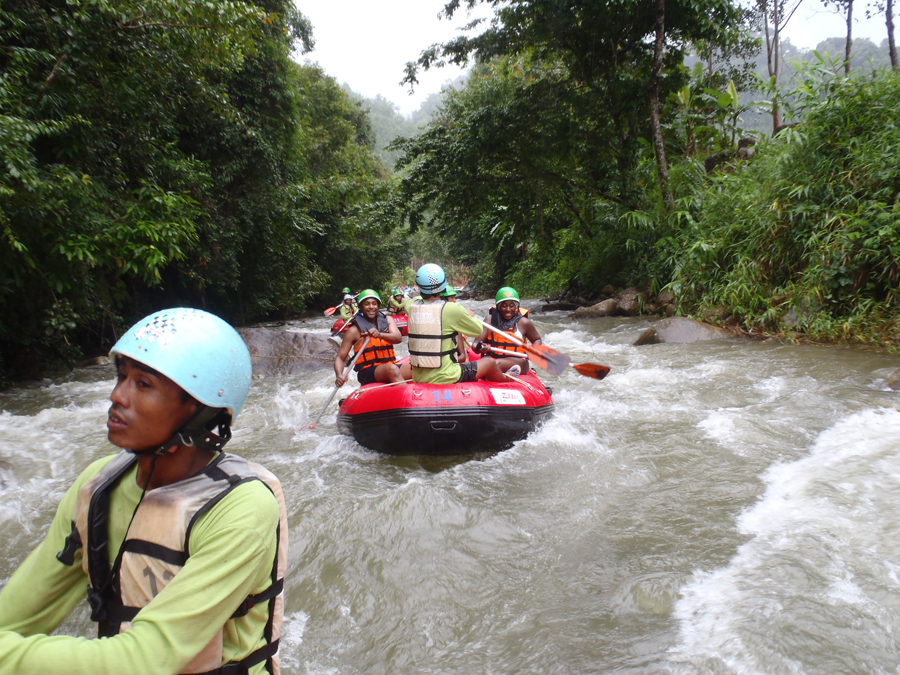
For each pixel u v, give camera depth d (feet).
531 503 12.21
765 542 9.90
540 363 16.14
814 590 8.43
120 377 3.73
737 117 50.98
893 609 7.95
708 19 46.85
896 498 11.04
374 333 17.89
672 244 42.55
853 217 29.01
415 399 15.16
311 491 13.17
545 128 53.21
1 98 21.79
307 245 79.41
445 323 15.88
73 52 25.00
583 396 21.02
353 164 99.30
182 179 34.99
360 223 66.74
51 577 3.76
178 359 3.59
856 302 29.01
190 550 3.49
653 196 49.21
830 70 33.35
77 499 3.83
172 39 28.50
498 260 101.35
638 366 26.09
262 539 3.57
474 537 10.84
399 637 8.23
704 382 21.93
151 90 31.45
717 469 13.38
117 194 28.48
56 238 24.72
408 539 10.76
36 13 24.93
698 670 7.04
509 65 61.05
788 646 7.30
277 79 52.39
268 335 31.63
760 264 33.47
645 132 54.49
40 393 25.62
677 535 10.44
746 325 32.04
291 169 58.70
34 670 2.99
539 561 9.99
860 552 9.33
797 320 29.81
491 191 60.18
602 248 55.77
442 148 57.06
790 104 34.99
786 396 18.94
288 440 17.51
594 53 51.03
